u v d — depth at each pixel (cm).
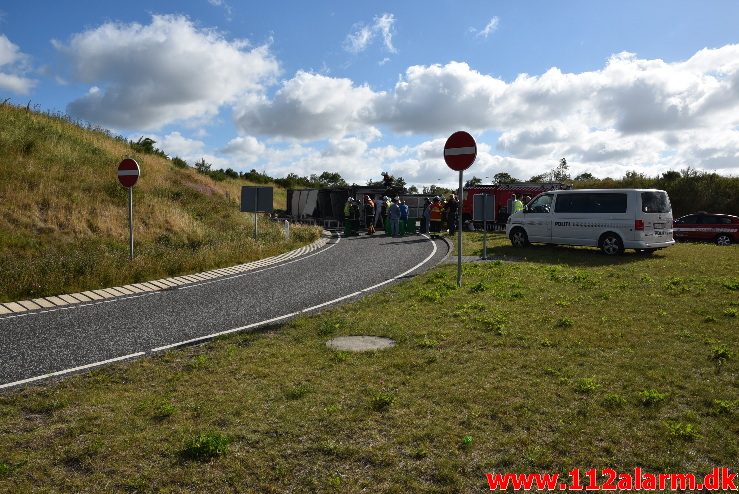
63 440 388
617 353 569
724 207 3553
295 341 652
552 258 1475
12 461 358
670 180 3859
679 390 463
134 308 897
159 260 1332
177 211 2006
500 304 827
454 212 2402
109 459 358
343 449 363
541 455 353
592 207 1608
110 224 1675
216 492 319
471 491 316
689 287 955
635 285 991
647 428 390
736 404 428
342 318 761
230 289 1073
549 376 502
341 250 1806
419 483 323
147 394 483
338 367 541
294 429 397
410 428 396
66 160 2062
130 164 1352
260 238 1950
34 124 2355
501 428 394
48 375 548
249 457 357
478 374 511
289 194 3844
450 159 995
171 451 367
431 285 1022
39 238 1454
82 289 1086
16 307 910
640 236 1512
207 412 433
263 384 498
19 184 1673
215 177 3853
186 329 745
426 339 630
